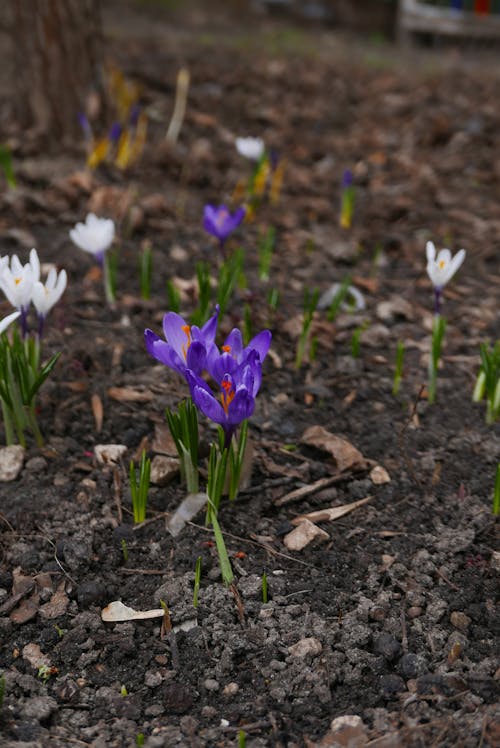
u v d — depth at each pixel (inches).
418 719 48.9
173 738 48.6
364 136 97.3
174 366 51.5
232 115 100.9
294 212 77.5
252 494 55.4
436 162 88.8
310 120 103.5
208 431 57.3
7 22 116.4
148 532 54.0
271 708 49.4
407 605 52.1
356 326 65.4
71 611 51.8
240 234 73.7
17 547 53.2
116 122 81.7
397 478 56.5
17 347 56.0
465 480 56.5
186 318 64.0
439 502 55.6
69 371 60.1
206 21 176.9
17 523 54.0
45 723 49.1
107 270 64.4
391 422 59.1
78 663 50.5
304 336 61.3
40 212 73.2
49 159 79.9
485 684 49.7
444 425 59.0
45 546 53.4
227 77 117.2
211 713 49.3
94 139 82.2
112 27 152.7
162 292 66.6
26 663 50.5
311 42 166.9
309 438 57.4
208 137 91.3
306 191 81.3
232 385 51.0
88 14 80.5
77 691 49.8
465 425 59.0
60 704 49.5
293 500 55.3
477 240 75.2
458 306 67.9
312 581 52.6
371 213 78.0
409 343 64.3
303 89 117.4
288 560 53.3
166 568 52.9
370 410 59.7
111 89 85.4
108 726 48.9
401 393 60.7
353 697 49.8
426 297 68.6
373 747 48.1
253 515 54.7
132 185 77.8
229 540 53.8
